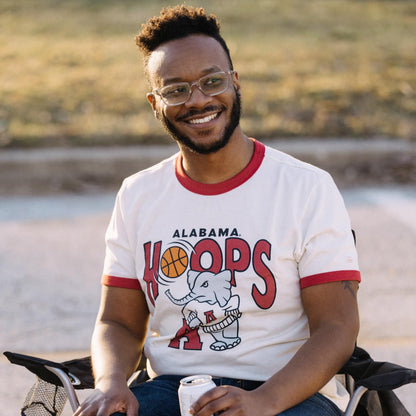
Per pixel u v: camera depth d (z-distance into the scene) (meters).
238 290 3.24
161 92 3.40
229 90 3.36
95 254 8.21
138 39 3.52
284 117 13.09
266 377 3.24
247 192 3.33
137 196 3.52
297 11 20.72
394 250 8.08
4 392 5.37
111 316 3.57
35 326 6.47
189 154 3.39
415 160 11.59
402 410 3.16
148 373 3.60
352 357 3.32
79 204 10.41
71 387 3.24
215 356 3.27
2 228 9.25
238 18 19.66
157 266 3.37
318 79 14.82
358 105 13.68
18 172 11.52
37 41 17.95
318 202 3.26
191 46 3.36
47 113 13.38
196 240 3.33
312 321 3.23
